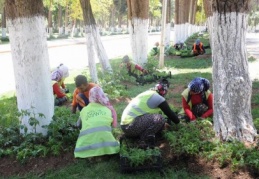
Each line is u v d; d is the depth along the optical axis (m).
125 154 4.19
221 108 4.65
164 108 4.73
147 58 12.38
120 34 52.41
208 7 12.77
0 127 5.54
